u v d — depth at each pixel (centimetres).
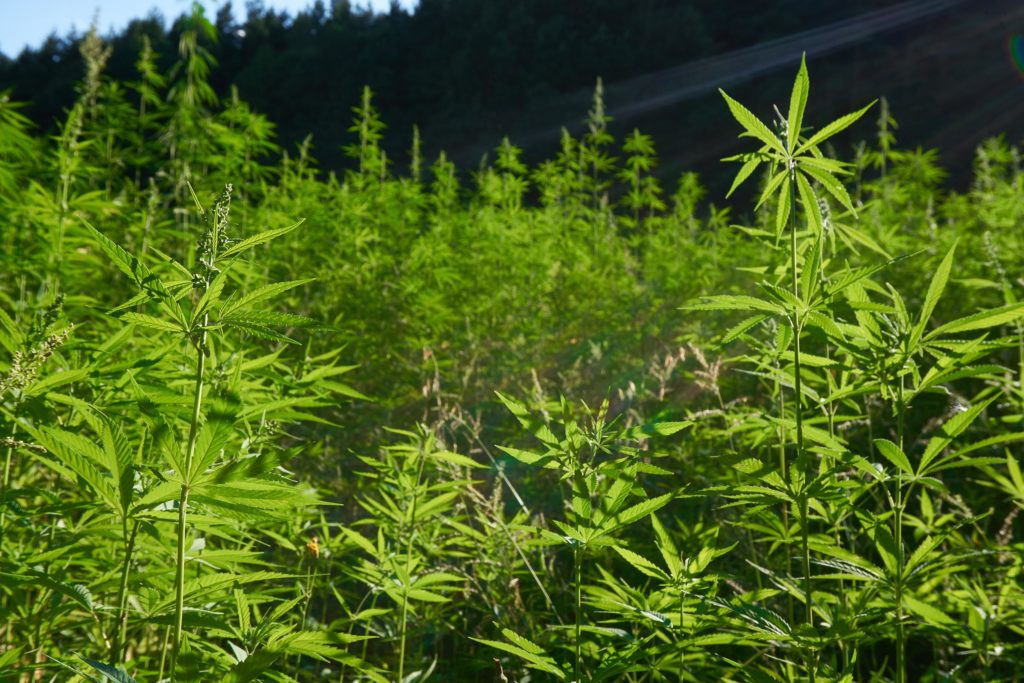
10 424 190
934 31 2930
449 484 252
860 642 220
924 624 214
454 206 809
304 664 306
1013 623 234
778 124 202
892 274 646
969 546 274
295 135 2047
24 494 197
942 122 2377
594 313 663
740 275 667
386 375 514
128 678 141
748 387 477
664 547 216
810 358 218
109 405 210
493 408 495
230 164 616
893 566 200
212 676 184
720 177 1841
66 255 403
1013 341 194
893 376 204
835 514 247
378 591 257
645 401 473
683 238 799
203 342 157
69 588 173
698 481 351
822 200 223
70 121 448
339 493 402
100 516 234
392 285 583
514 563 278
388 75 2941
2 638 236
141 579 195
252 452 233
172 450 151
